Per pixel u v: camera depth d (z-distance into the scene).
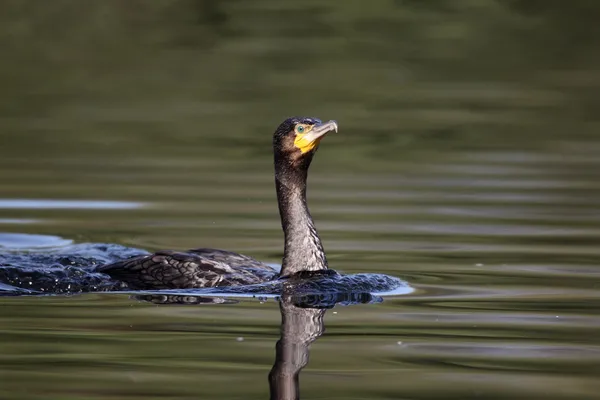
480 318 10.49
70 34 32.50
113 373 8.73
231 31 33.22
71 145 21.81
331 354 9.30
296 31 33.22
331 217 16.03
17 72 28.84
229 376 8.70
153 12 34.81
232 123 24.05
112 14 34.28
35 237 14.47
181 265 11.87
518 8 35.47
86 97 26.75
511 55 31.47
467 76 29.28
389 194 17.78
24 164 20.02
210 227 15.25
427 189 18.11
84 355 9.16
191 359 9.09
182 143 22.11
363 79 28.45
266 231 15.07
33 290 11.53
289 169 11.95
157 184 18.28
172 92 27.59
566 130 23.44
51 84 27.89
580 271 12.57
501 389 8.39
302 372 8.78
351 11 35.47
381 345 9.56
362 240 14.47
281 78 28.64
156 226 15.27
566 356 9.27
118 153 21.06
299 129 11.86
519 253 13.56
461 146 21.92
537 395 8.25
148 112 25.25
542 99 26.59
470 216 15.97
